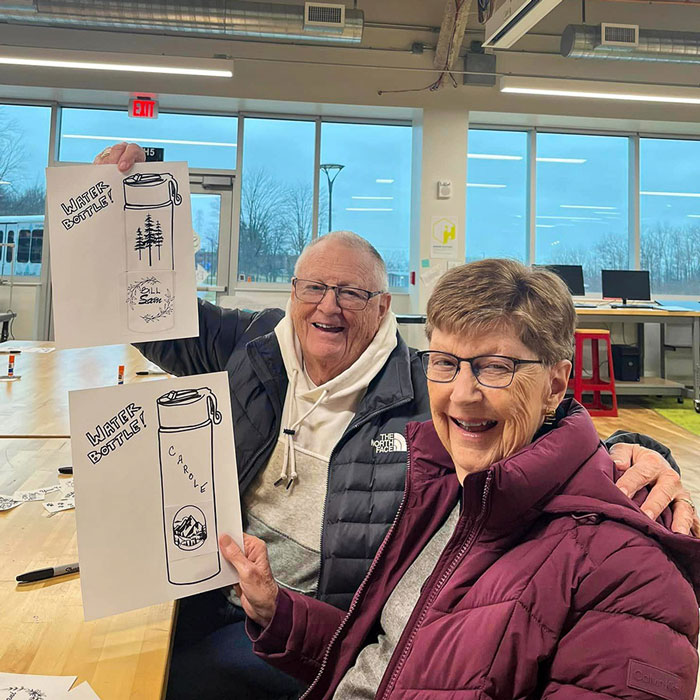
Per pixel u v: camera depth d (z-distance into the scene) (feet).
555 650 1.87
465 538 2.34
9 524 3.32
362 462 3.69
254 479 3.90
